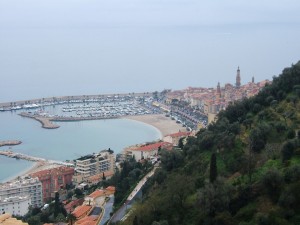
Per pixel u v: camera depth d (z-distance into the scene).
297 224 117.88
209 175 162.38
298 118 187.50
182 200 159.12
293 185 125.94
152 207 166.12
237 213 132.38
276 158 156.50
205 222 135.50
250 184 140.50
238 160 172.25
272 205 127.81
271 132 179.75
